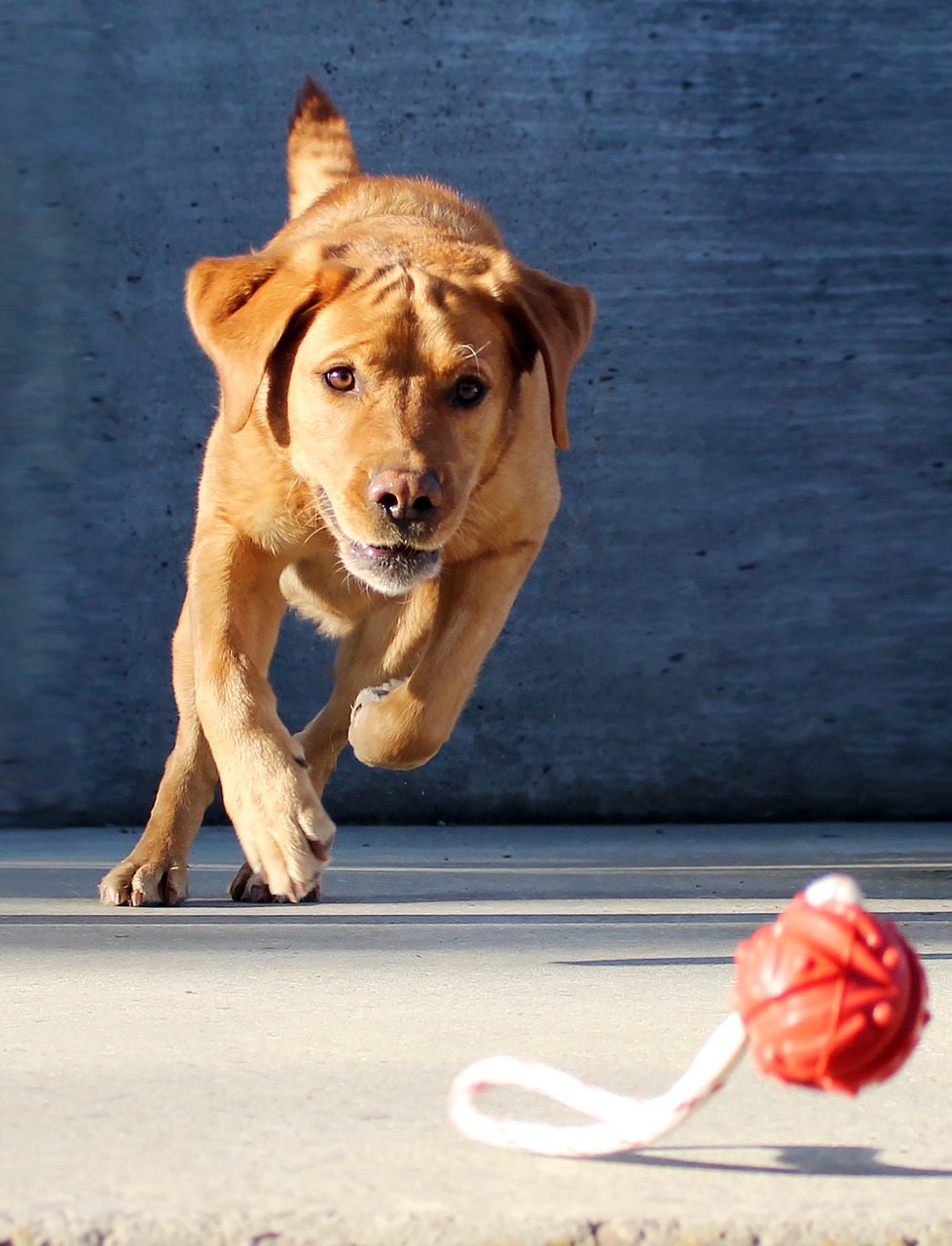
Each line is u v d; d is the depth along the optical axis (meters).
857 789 11.80
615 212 11.71
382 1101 3.18
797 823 11.72
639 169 11.73
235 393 5.88
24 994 4.50
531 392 6.41
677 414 11.67
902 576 11.79
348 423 5.79
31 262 11.33
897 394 11.80
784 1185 2.62
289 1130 2.94
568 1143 2.67
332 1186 2.58
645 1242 2.40
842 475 11.76
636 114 11.74
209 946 5.50
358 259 6.12
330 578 6.98
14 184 11.33
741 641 11.71
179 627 7.21
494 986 4.69
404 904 7.00
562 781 11.62
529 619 11.59
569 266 11.70
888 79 11.85
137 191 11.46
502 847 10.13
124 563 11.38
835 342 11.78
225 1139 2.87
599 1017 4.17
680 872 8.65
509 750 11.59
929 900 7.35
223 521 6.20
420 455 5.63
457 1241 2.39
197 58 11.52
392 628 7.20
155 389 11.41
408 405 5.75
